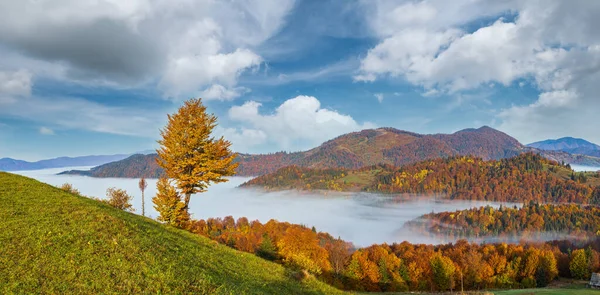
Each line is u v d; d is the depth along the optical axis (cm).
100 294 1308
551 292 4394
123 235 1881
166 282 1514
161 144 3953
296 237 7794
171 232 2714
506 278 8250
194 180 3803
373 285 7419
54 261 1470
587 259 9288
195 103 3981
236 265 2358
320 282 2803
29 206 2025
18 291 1237
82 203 2284
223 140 4062
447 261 7944
